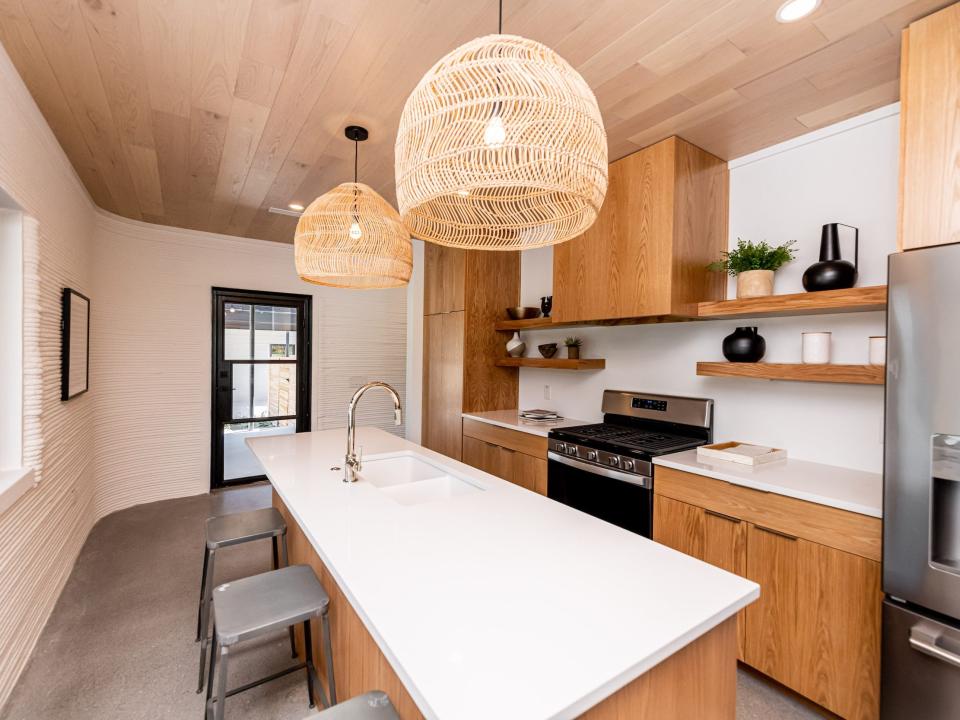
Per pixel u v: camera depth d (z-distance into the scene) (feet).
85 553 9.99
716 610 3.19
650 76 6.13
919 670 4.69
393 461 8.09
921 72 4.85
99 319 11.87
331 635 5.18
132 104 6.88
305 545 6.12
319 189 10.31
